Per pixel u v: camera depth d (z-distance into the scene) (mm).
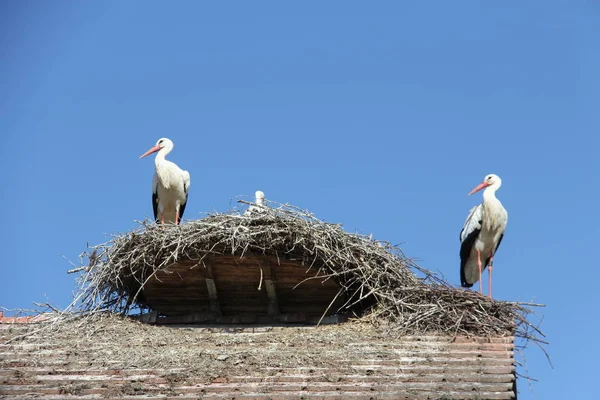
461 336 12328
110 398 10586
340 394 10617
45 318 12805
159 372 11203
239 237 13031
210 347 12000
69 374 11172
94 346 12062
